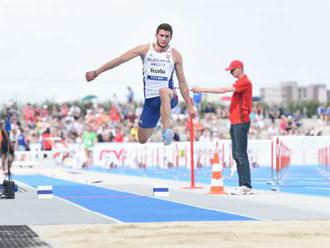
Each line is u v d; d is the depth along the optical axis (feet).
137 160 128.98
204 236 30.01
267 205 46.65
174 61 38.42
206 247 26.94
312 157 119.96
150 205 47.26
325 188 67.00
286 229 32.50
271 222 35.63
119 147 130.62
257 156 123.13
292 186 70.33
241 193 57.72
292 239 29.22
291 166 119.75
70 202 50.37
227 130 174.91
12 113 174.50
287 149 97.40
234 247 26.96
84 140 131.95
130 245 27.45
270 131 168.14
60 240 29.04
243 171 57.77
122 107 208.44
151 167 127.85
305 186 70.38
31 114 181.98
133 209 44.21
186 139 161.68
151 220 37.29
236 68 55.47
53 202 50.34
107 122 179.11
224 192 58.85
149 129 40.73
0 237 30.12
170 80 38.73
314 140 109.81
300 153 119.65
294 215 39.65
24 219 38.22
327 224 34.73
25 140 136.05
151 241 28.55
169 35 38.04
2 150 84.43
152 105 38.93
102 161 131.13
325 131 182.39
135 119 185.26
